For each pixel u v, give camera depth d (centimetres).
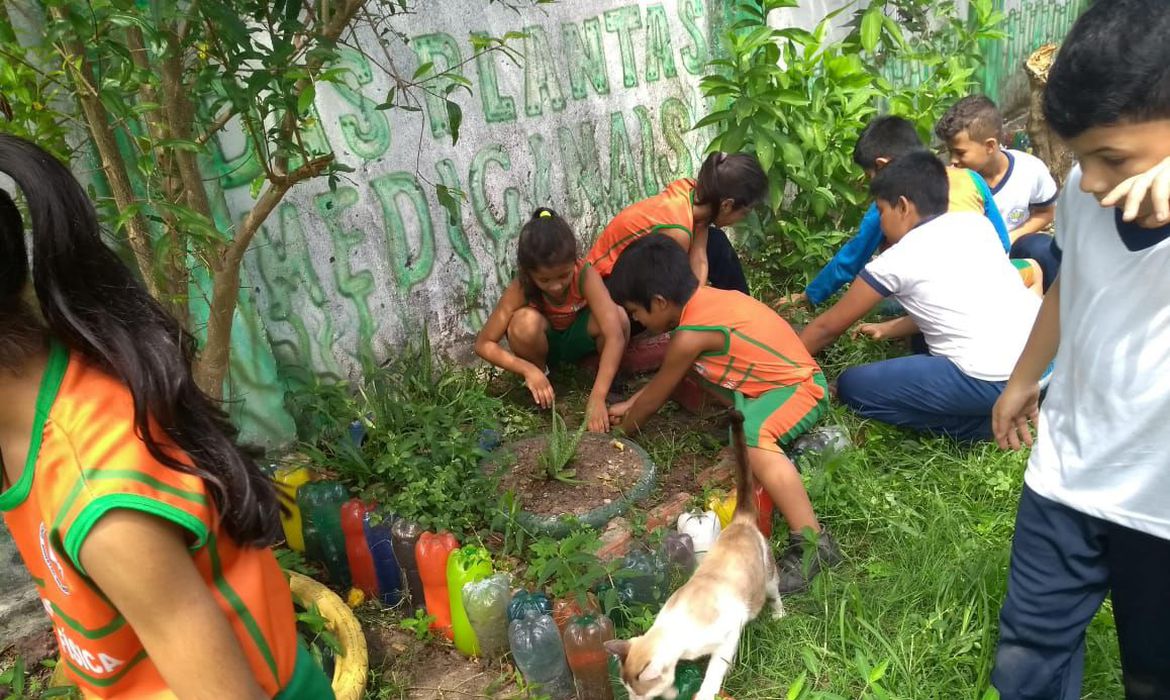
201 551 110
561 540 295
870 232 424
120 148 292
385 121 388
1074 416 191
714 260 458
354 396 392
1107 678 242
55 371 104
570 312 412
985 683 245
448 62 406
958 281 349
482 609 270
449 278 428
